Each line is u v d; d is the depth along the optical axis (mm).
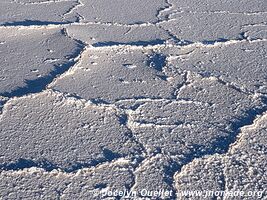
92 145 1840
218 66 2406
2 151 1808
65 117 2006
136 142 1854
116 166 1736
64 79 2283
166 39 2695
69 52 2535
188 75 2320
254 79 2285
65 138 1879
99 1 3314
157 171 1713
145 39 2695
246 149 1817
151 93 2176
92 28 2840
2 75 2318
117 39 2691
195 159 1764
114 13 3084
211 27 2869
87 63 2436
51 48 2588
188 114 2025
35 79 2281
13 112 2033
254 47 2609
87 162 1751
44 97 2137
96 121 1981
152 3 3273
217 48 2596
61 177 1682
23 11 3111
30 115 2014
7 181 1663
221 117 2008
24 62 2439
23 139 1872
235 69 2375
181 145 1838
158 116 2010
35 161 1755
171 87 2227
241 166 1732
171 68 2391
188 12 3109
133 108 2062
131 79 2291
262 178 1678
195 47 2604
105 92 2182
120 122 1975
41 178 1677
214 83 2258
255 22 2951
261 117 2004
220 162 1753
